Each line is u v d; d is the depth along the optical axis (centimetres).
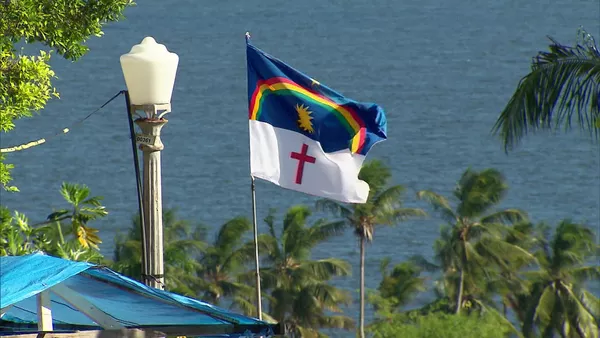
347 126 6181
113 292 4038
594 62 5978
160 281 5225
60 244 6544
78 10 6600
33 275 3603
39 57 6388
